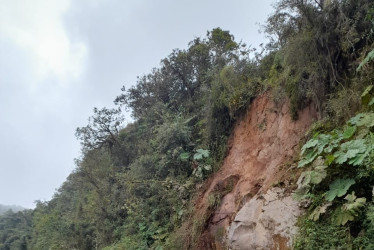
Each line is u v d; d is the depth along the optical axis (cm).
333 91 659
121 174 1564
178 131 1195
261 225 630
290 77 752
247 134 908
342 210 452
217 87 1046
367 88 549
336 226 462
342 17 636
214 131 1057
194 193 1015
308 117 713
